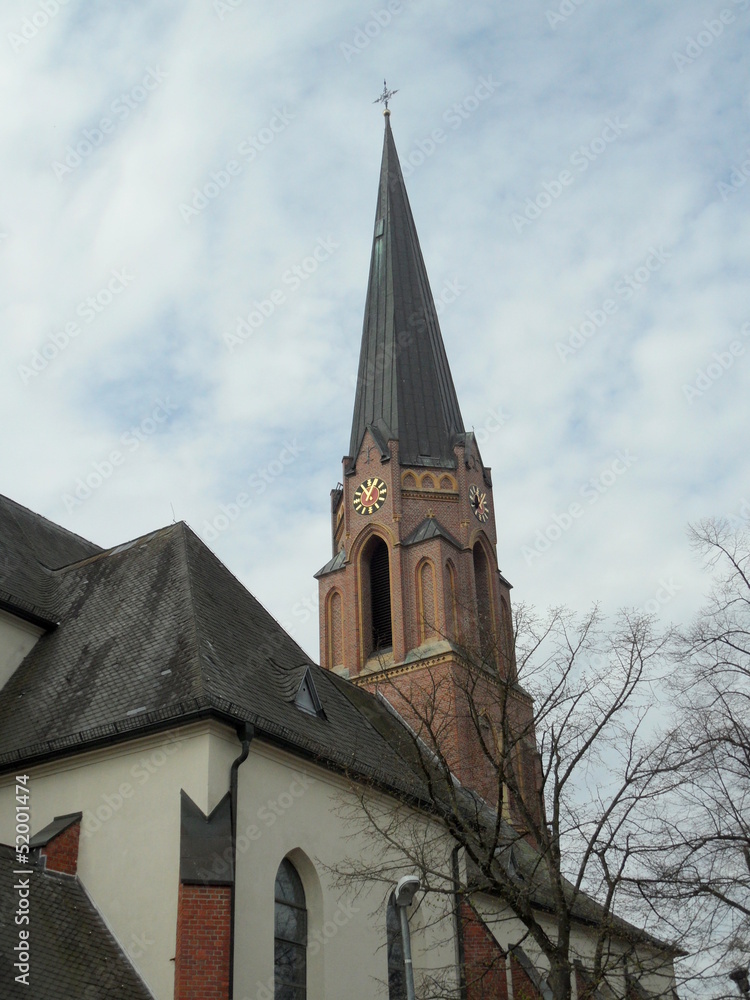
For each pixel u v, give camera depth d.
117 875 24.78
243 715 26.02
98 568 35.06
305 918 27.12
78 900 24.59
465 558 53.25
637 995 24.39
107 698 27.64
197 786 24.77
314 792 28.30
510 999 32.16
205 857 23.59
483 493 56.62
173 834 24.48
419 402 57.59
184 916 22.89
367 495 54.62
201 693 25.69
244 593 34.16
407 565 52.09
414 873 29.67
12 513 38.31
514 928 36.41
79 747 26.34
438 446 56.44
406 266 62.31
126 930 23.98
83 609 33.06
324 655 53.22
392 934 29.83
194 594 30.78
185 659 27.64
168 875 24.08
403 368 58.44
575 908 38.19
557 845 24.98
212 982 22.47
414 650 49.88
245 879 24.92
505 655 36.81
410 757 33.31
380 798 30.67
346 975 27.34
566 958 23.94
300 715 29.80
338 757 28.98
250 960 24.34
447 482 55.28
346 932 27.84
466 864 33.97
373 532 53.91
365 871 26.80
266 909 25.33
